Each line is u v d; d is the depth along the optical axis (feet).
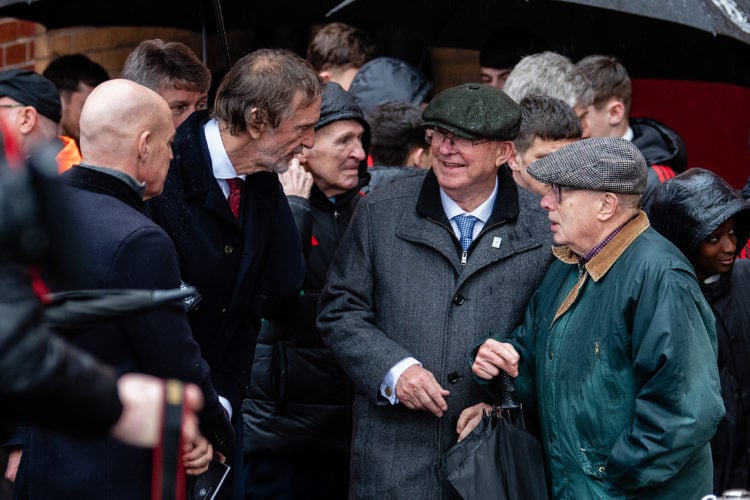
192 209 18.25
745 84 30.96
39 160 9.44
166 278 15.85
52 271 9.55
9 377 8.84
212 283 18.39
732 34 26.50
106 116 16.17
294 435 22.48
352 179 23.09
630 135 27.53
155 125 16.47
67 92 28.50
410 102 29.19
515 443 18.62
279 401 22.40
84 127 16.28
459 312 19.83
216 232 18.37
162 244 15.88
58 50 37.19
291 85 18.11
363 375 19.61
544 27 31.48
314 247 22.67
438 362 19.77
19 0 29.19
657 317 16.99
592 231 17.92
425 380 19.16
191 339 16.42
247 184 18.93
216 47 36.06
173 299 11.04
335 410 22.58
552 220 18.20
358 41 30.86
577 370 17.83
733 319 21.48
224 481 18.80
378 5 31.19
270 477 22.77
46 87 23.09
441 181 19.90
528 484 18.47
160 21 31.94
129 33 35.96
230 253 18.49
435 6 31.65
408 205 20.44
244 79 18.11
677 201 20.92
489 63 30.27
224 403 18.88
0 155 9.20
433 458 19.75
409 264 20.07
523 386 19.27
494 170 20.04
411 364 19.43
